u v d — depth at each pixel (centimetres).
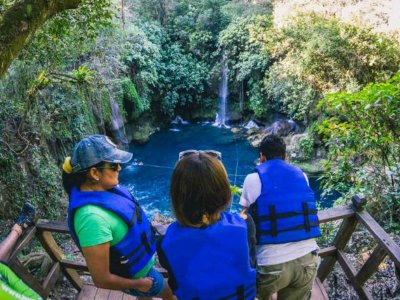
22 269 233
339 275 374
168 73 1722
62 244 662
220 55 1748
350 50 1047
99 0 521
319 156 1269
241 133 1688
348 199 535
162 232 248
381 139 446
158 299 257
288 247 191
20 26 278
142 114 1678
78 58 984
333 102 468
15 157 756
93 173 159
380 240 227
